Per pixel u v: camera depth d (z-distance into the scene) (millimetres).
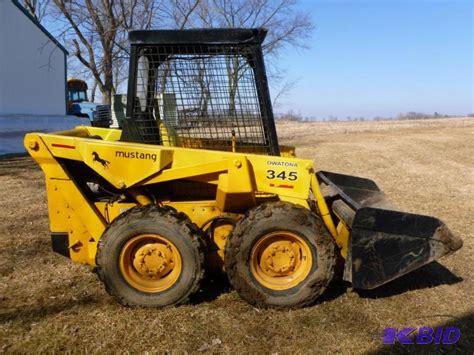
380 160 12070
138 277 3705
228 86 3908
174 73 3895
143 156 3684
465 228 5848
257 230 3555
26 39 17328
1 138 14500
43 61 18484
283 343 3246
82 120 18547
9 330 3400
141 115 3945
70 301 3871
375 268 3615
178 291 3639
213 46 3830
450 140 16578
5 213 6723
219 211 3934
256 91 3896
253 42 3807
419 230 3592
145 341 3258
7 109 16453
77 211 3945
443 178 9492
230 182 3650
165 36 3793
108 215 4023
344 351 3166
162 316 3568
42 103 18562
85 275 4422
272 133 3945
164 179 3721
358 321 3531
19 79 17047
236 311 3656
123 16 17672
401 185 8719
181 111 3951
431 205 7082
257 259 3668
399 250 3607
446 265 4633
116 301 3760
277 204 3615
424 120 32125
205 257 3682
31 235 5672
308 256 3633
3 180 9438
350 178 5074
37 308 3748
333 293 3965
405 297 3926
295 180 3727
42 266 4660
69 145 3764
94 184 4180
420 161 11930
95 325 3459
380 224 3564
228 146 3994
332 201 4457
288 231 3588
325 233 3594
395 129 22156
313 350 3172
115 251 3598
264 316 3584
